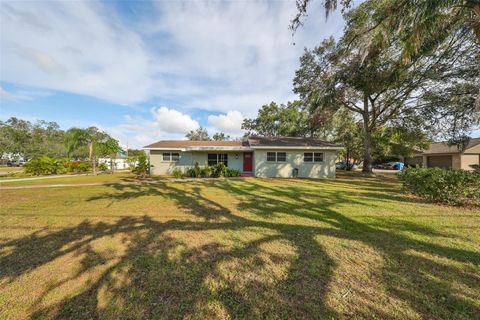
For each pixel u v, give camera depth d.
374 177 15.65
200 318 1.99
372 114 17.66
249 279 2.62
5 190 9.49
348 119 22.30
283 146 15.33
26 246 3.56
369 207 6.22
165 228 4.46
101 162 27.22
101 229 4.40
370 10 10.95
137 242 3.73
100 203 6.85
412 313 2.03
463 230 4.27
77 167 22.03
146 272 2.77
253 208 6.18
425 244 3.61
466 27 7.32
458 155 21.33
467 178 6.16
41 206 6.43
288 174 15.69
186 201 7.17
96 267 2.89
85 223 4.80
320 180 13.53
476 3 5.70
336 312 2.05
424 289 2.39
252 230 4.34
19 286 2.47
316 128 23.69
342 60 12.90
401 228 4.43
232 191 9.20
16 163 44.59
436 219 5.01
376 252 3.31
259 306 2.15
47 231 4.28
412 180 7.48
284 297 2.28
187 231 4.28
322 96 15.16
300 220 5.02
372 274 2.71
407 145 21.86
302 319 1.97
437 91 13.70
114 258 3.15
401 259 3.08
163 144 18.44
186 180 13.41
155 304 2.18
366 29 8.66
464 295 2.28
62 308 2.12
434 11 5.93
